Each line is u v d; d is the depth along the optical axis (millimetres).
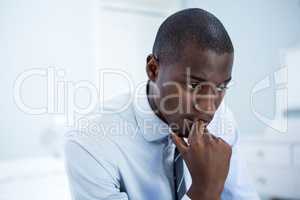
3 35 2307
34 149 2201
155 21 2977
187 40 694
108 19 2777
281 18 2641
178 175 847
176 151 852
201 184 749
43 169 1693
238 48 2641
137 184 874
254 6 2717
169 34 732
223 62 693
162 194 885
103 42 2750
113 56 2793
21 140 2250
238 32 2736
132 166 859
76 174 828
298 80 2479
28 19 2387
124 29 2840
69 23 2537
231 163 961
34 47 2400
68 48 2523
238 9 2770
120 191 879
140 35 2908
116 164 841
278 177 2420
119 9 2812
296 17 2600
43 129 2213
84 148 820
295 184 2348
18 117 2268
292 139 2381
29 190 1625
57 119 2146
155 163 871
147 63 801
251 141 2490
